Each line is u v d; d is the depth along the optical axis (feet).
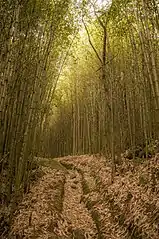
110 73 26.96
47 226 16.96
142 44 22.48
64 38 25.05
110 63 27.20
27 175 21.62
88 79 42.78
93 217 19.88
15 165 18.01
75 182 30.60
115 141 29.32
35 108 20.70
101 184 25.02
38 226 16.65
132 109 27.07
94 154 41.16
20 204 18.85
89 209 21.74
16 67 16.92
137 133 28.58
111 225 17.26
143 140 27.07
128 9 23.98
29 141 20.10
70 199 24.52
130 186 19.84
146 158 22.80
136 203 17.01
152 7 19.80
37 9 19.12
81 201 24.21
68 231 17.54
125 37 27.37
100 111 37.27
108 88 28.89
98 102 38.24
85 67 44.60
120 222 16.87
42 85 22.08
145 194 17.24
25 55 18.69
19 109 17.98
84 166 37.70
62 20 23.07
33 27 19.25
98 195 23.18
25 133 18.13
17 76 17.29
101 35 31.71
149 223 14.38
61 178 30.01
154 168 19.53
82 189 27.76
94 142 41.27
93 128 41.24
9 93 16.44
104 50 28.84
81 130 49.73
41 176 27.53
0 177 16.10
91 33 33.30
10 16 15.74
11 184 16.96
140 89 25.34
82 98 48.44
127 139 30.19
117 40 29.12
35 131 22.80
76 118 51.80
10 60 15.93
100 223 18.19
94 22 31.07
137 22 22.43
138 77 25.36
